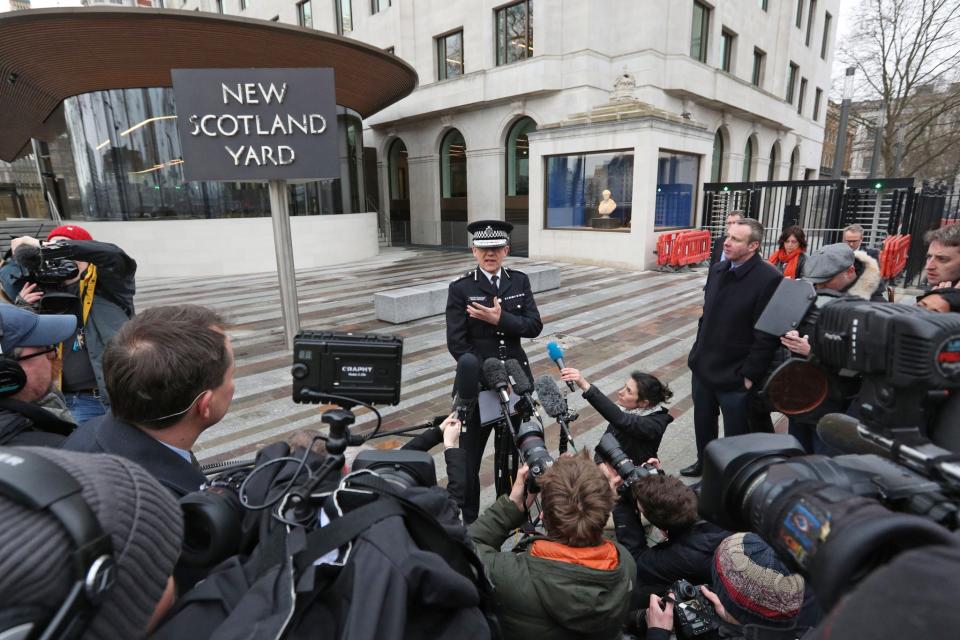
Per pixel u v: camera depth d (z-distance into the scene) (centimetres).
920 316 82
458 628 73
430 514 81
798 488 72
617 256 1347
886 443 86
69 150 1336
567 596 130
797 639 139
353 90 1469
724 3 1819
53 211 1784
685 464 351
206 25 1035
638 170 1268
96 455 58
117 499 53
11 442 123
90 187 1304
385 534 72
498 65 1741
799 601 137
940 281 230
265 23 1066
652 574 191
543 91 1620
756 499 79
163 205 1324
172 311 108
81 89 1226
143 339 100
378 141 2241
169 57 1130
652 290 1030
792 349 241
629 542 208
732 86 1900
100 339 282
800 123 2591
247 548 84
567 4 1562
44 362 160
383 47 2062
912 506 68
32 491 45
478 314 262
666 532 188
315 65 1244
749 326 285
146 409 99
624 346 629
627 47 1614
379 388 117
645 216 1278
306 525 78
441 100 1878
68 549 44
